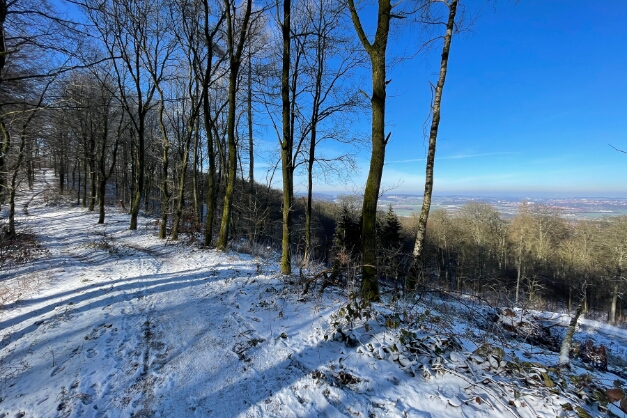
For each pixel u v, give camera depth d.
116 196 34.94
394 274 6.21
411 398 3.22
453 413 2.99
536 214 40.34
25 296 6.44
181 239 14.59
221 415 3.03
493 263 35.16
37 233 16.31
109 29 13.05
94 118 22.05
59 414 3.01
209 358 4.09
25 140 10.87
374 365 3.76
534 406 3.05
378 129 5.72
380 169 5.79
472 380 3.41
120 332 4.81
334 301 5.99
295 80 12.34
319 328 4.80
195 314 5.57
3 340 4.50
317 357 4.02
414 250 7.61
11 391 3.36
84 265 9.71
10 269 8.79
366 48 5.76
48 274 8.24
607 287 26.78
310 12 11.71
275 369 3.81
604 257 30.19
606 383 4.20
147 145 27.11
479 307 6.36
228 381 3.59
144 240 14.76
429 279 6.75
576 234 36.38
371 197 5.80
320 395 3.30
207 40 12.02
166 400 3.26
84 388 3.41
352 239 16.25
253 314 5.54
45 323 5.06
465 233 38.25
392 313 4.99
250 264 9.66
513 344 5.12
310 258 10.57
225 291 6.88
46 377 3.62
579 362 5.43
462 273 27.70
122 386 3.48
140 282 7.61
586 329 12.28
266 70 12.50
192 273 8.52
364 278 5.87
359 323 4.70
